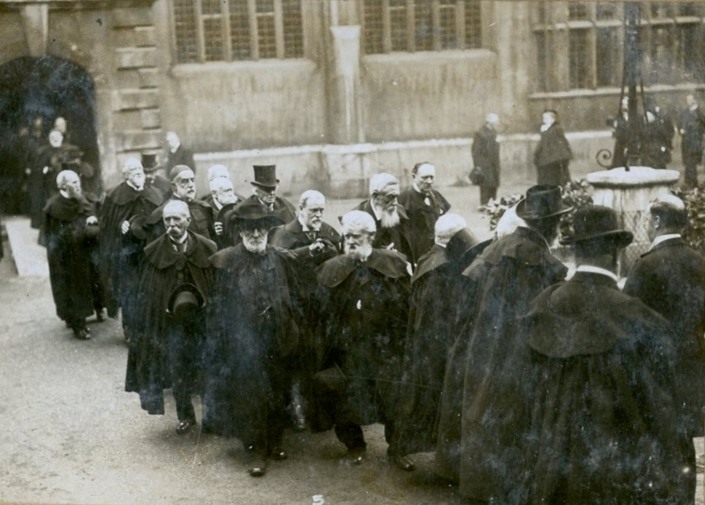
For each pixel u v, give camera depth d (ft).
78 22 43.01
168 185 32.35
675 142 34.42
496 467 19.63
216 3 43.37
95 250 32.01
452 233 21.06
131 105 43.83
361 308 22.00
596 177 32.96
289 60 44.29
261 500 21.48
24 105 43.50
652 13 33.99
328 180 44.42
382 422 22.38
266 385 22.56
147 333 24.49
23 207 45.27
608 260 18.56
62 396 27.48
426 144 45.24
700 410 18.79
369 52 44.73
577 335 18.24
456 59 45.68
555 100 46.16
